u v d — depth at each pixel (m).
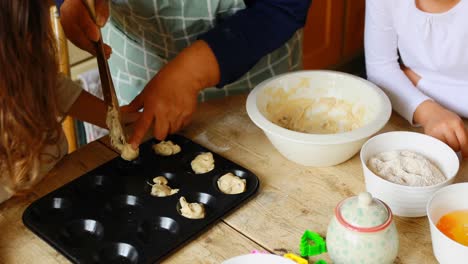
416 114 1.05
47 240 0.80
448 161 0.86
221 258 0.76
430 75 1.17
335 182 0.90
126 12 1.15
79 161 0.97
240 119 1.07
